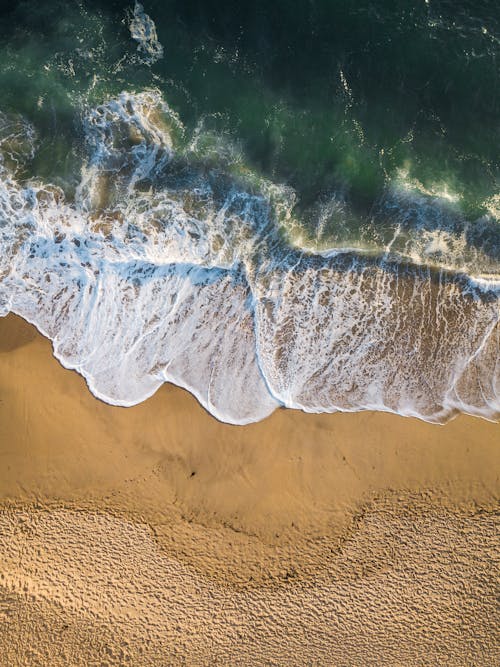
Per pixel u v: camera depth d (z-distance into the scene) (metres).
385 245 7.63
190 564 7.00
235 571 7.00
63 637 6.80
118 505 7.11
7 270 7.54
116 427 7.24
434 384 7.46
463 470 7.24
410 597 6.95
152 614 6.88
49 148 7.62
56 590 6.90
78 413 7.27
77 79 7.78
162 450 7.21
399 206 7.75
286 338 7.49
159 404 7.31
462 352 7.52
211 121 7.82
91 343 7.48
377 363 7.50
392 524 7.13
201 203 7.62
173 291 7.56
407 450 7.29
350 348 7.50
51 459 7.17
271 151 7.82
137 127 7.71
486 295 7.57
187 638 6.82
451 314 7.55
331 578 7.00
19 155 7.57
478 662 6.83
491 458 7.26
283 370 7.44
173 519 7.09
